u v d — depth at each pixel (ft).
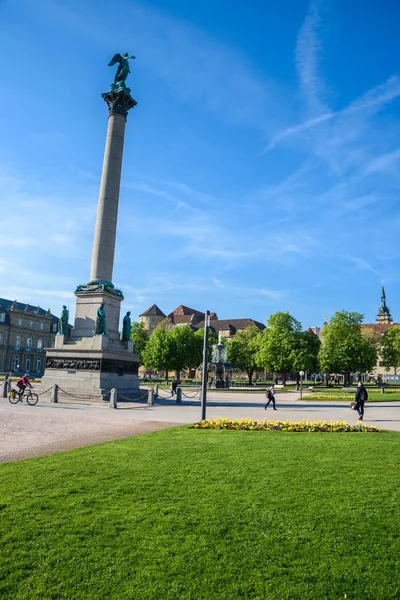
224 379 263.49
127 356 133.59
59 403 108.37
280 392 226.17
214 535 25.99
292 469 39.99
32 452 47.34
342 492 33.47
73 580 21.44
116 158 142.72
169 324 589.73
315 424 69.97
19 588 20.90
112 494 32.71
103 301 131.95
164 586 20.98
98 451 47.19
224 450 48.49
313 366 315.78
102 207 138.92
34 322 445.78
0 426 66.13
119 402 119.14
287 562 23.16
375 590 20.77
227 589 20.88
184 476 37.40
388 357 320.09
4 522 27.48
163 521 27.84
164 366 325.83
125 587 20.90
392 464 42.47
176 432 62.85
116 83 149.07
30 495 32.24
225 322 602.85
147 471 38.88
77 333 132.87
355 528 27.02
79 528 26.73
